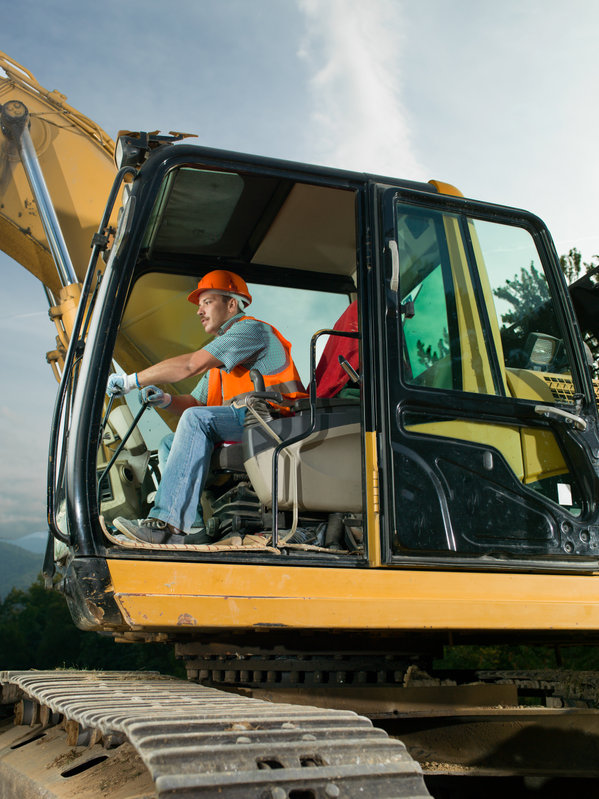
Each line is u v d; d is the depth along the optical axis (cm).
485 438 308
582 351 332
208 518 363
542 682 367
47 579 360
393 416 293
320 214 404
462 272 323
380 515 286
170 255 441
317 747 175
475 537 293
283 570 272
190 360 345
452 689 333
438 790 344
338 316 457
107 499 391
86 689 252
